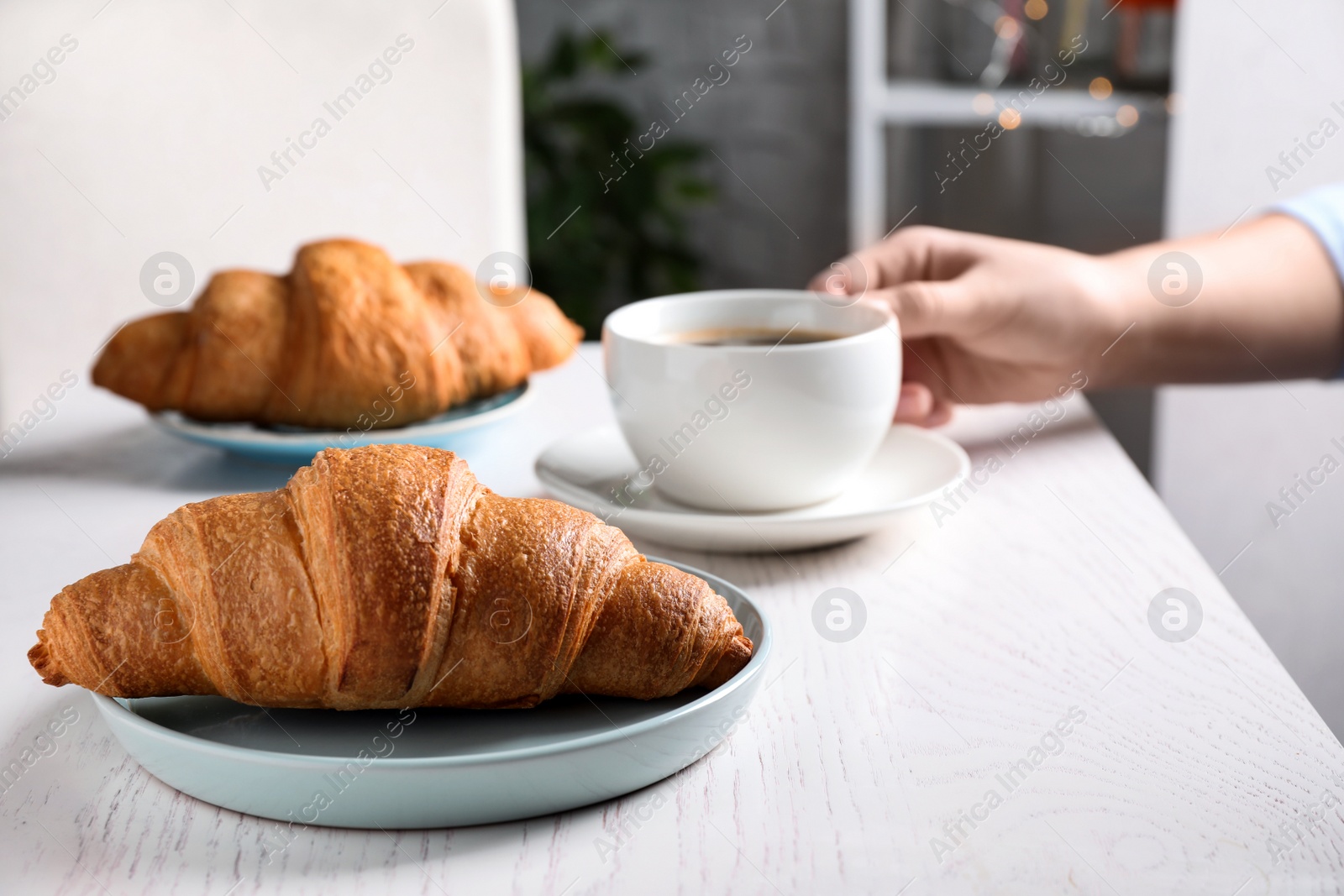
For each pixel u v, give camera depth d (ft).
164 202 3.46
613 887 1.18
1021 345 2.07
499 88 3.83
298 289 1.94
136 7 3.35
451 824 1.23
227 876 1.19
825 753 1.32
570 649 1.31
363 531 1.28
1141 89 4.42
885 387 1.69
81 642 1.30
